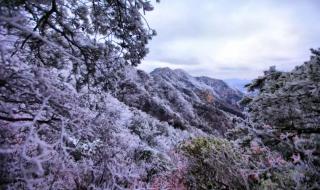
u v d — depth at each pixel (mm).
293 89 4465
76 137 3973
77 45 5293
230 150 5238
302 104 4590
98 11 5637
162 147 16500
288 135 4484
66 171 3834
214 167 5164
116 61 5770
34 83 3279
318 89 4047
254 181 4727
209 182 5367
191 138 6957
